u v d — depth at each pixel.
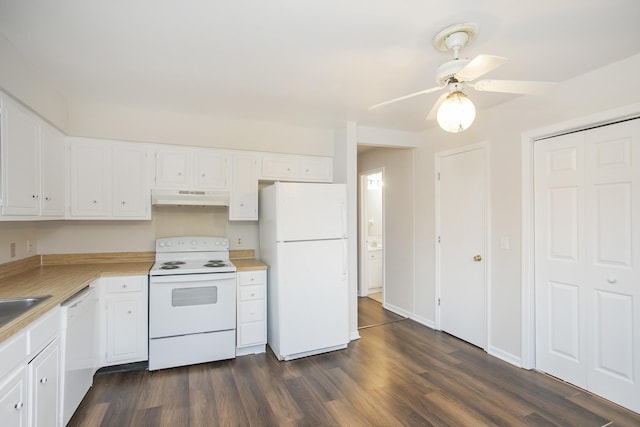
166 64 2.18
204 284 2.93
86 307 2.33
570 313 2.53
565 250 2.56
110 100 2.84
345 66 2.21
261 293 3.19
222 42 1.90
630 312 2.19
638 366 2.15
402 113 3.23
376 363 2.95
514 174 2.88
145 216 3.10
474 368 2.83
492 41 1.90
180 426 2.06
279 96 2.76
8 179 1.94
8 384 1.35
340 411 2.23
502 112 2.98
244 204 3.44
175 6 1.56
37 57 2.07
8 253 2.53
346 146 3.53
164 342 2.82
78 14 1.62
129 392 2.46
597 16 1.66
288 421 2.12
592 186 2.39
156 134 3.13
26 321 1.46
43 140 2.41
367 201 6.03
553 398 2.36
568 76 2.41
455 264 3.53
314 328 3.13
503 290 2.99
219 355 2.98
